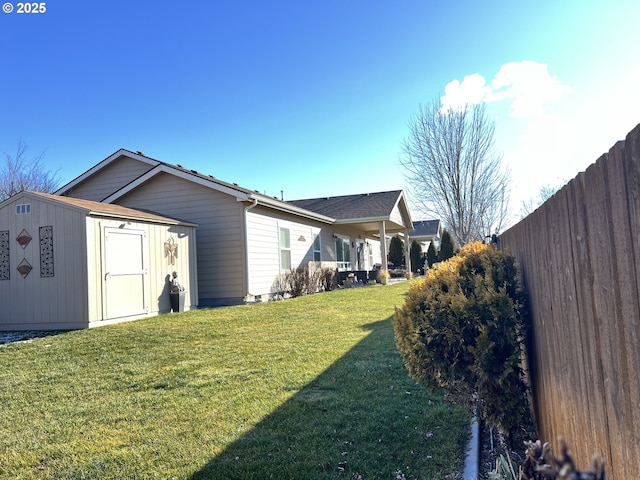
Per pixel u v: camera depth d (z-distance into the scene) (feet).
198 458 9.84
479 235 49.80
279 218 46.42
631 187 4.02
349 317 28.91
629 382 4.30
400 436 10.69
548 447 4.74
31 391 15.16
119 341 22.68
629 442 4.38
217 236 40.29
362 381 14.93
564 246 6.56
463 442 10.28
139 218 30.99
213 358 18.83
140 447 10.50
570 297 6.37
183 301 34.37
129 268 30.22
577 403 6.27
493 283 9.92
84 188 55.01
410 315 10.71
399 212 66.90
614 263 4.54
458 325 9.75
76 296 27.20
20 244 28.53
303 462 9.52
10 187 90.48
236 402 13.33
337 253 64.34
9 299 28.50
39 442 10.98
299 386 14.58
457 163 50.52
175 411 12.81
